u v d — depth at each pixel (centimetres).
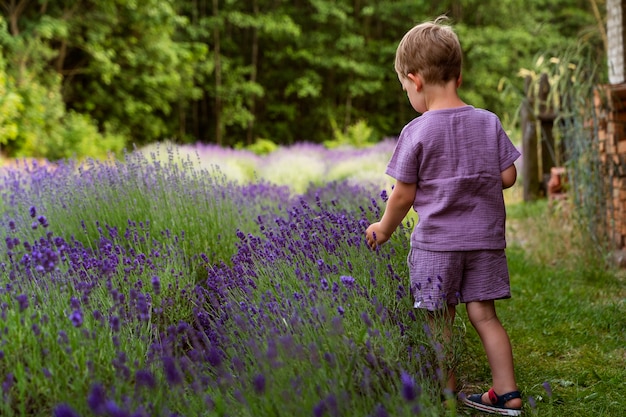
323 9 2705
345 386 199
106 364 210
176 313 292
